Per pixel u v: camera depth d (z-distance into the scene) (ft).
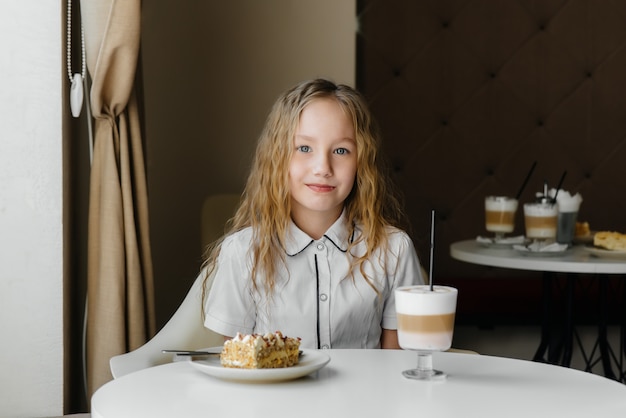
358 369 3.87
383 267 5.10
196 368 3.73
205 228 8.86
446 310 3.69
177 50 9.79
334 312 5.00
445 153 11.20
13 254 6.00
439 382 3.63
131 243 6.63
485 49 11.16
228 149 9.94
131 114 6.79
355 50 10.34
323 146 5.00
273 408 3.22
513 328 10.46
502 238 9.07
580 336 10.44
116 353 6.50
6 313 6.01
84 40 6.51
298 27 10.05
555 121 11.28
